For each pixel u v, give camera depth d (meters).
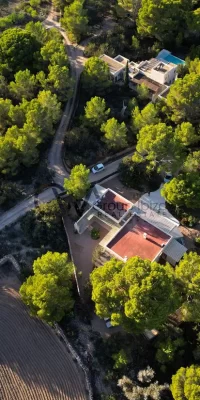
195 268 60.38
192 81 80.69
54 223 73.38
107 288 58.28
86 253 73.06
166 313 56.56
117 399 60.00
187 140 80.00
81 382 61.53
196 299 60.25
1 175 79.31
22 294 63.00
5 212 76.25
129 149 85.12
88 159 82.69
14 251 72.50
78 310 67.19
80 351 63.78
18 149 76.00
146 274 56.34
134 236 70.06
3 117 83.06
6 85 90.06
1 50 90.81
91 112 82.31
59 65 89.44
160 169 75.88
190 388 53.41
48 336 65.31
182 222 76.38
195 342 63.56
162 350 61.12
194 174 73.31
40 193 78.56
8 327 65.56
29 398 59.91
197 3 111.38
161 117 88.88
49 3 115.75
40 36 97.69
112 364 62.66
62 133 87.56
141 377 58.97
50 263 63.28
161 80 92.75
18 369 61.97
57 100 88.31
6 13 112.50
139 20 99.56
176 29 101.69
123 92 94.25
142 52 102.44
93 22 108.31
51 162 83.00
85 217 74.88
